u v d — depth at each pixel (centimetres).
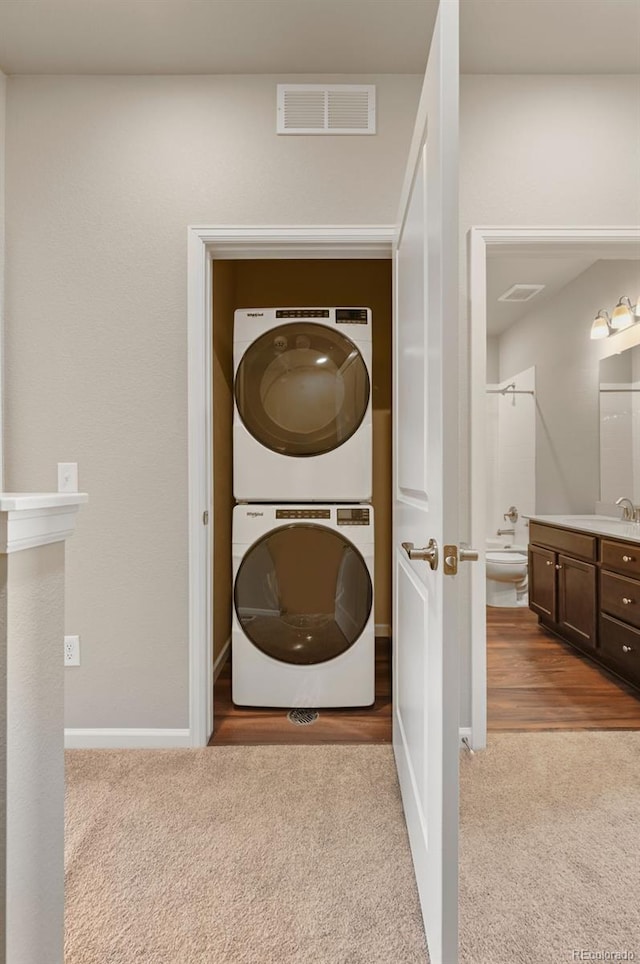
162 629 193
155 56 182
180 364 193
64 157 191
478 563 190
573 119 190
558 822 150
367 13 163
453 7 96
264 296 318
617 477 328
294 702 221
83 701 193
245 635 222
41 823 80
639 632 239
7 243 192
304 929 114
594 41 174
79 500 88
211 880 128
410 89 191
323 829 147
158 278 192
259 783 169
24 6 161
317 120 190
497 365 502
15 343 193
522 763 181
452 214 98
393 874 130
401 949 109
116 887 126
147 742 192
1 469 191
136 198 191
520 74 190
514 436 463
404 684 156
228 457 290
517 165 190
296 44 176
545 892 125
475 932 114
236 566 223
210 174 191
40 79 191
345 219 191
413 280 137
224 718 216
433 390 108
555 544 318
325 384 223
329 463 223
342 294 318
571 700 234
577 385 371
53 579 84
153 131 191
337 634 220
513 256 200
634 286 311
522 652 298
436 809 103
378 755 187
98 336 193
